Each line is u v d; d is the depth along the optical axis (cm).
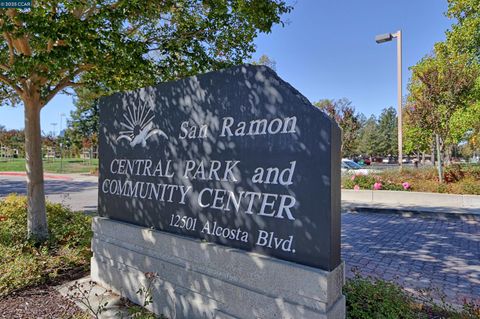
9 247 496
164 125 348
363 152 5962
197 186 313
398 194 1091
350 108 2453
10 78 552
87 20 436
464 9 1483
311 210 238
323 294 223
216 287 283
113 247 384
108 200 413
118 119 405
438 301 354
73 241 559
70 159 4453
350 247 598
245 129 279
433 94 1226
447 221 842
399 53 1320
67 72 634
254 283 259
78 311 335
